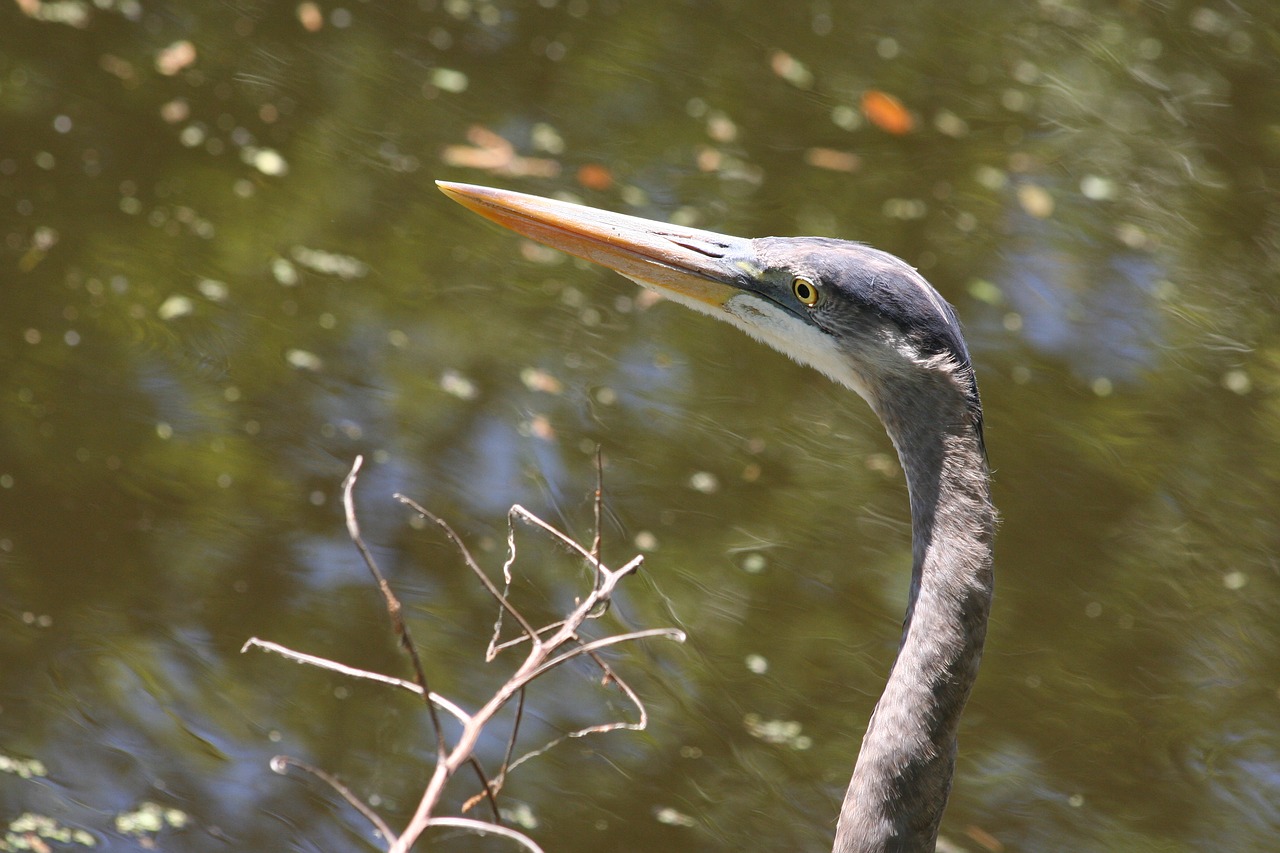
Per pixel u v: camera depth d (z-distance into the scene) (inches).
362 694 379.2
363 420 461.1
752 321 285.9
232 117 581.3
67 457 426.0
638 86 652.1
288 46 634.2
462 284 528.4
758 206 587.2
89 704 361.1
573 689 394.6
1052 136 669.3
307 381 470.9
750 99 658.8
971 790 382.9
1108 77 717.9
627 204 571.8
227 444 441.4
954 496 251.8
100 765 346.6
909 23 738.8
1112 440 505.0
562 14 700.0
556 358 503.5
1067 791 383.2
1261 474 498.0
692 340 526.9
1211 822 377.1
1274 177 661.9
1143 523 476.4
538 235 299.1
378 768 360.8
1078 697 415.2
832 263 272.4
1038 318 553.0
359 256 528.7
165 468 429.7
